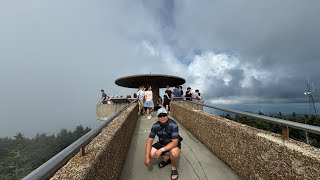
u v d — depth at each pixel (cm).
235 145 376
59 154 155
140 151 522
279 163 258
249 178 326
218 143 455
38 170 124
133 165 427
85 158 224
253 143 317
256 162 307
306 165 218
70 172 189
